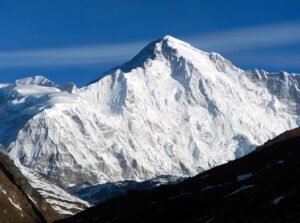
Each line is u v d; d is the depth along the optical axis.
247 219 164.50
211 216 187.00
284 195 167.88
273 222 150.62
